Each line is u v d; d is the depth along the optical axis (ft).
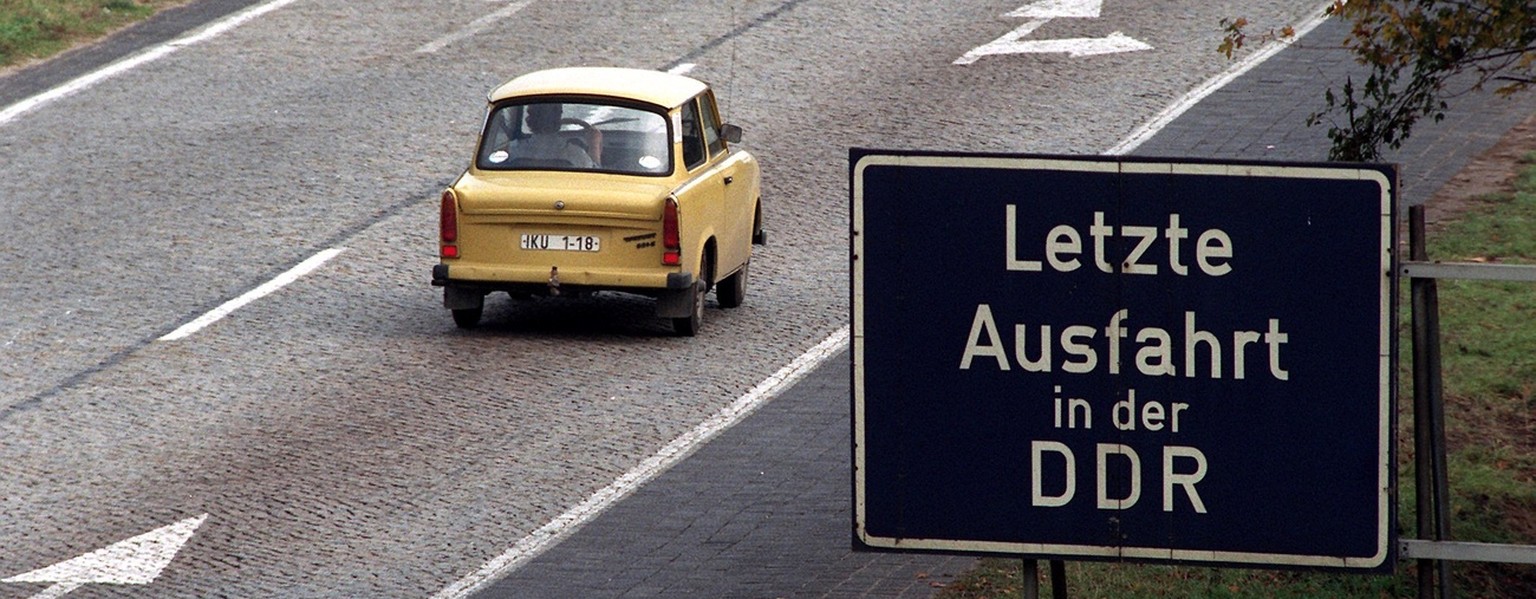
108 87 104.78
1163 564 34.58
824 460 55.36
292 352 66.28
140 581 47.60
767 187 87.66
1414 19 47.24
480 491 53.26
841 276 76.23
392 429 58.34
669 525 50.60
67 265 77.51
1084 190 33.88
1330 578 44.47
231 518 51.52
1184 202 33.68
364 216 83.92
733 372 63.98
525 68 107.76
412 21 117.80
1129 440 34.32
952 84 102.17
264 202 85.81
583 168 67.87
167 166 91.30
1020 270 34.19
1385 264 33.37
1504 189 75.36
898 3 119.14
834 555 47.91
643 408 60.23
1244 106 94.53
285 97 102.73
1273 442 33.96
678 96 69.72
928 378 34.68
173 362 65.46
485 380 63.05
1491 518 47.73
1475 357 56.70
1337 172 33.30
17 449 57.26
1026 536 34.81
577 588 46.47
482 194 66.64
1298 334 33.68
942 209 34.22
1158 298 33.94
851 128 95.55
